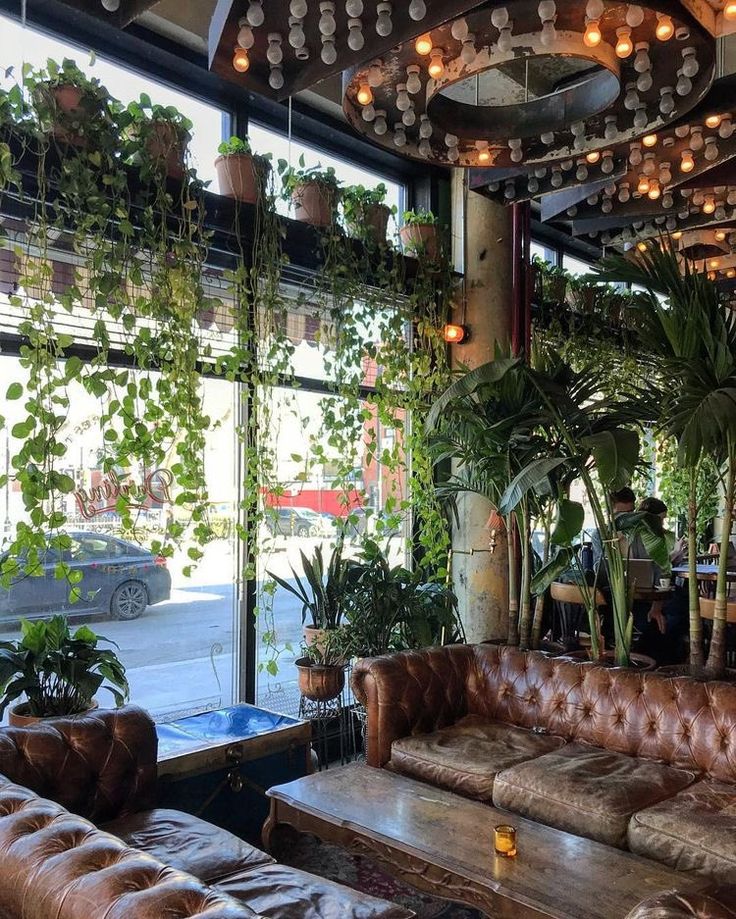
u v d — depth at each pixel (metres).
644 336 3.73
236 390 4.08
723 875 2.50
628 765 3.21
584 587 4.16
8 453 3.26
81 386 3.43
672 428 3.45
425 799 2.91
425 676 3.80
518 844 2.53
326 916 2.02
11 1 3.44
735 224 4.90
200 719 3.58
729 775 3.05
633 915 1.64
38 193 3.08
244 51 2.65
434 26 2.43
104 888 1.38
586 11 2.43
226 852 2.38
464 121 3.21
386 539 4.92
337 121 4.83
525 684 3.80
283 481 4.17
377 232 4.52
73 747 2.60
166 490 3.74
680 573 5.96
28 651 3.00
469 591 4.96
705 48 2.65
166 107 3.39
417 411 4.68
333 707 4.22
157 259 3.34
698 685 3.30
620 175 3.75
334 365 4.25
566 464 3.91
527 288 5.10
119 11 2.39
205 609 4.07
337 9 2.41
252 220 3.85
